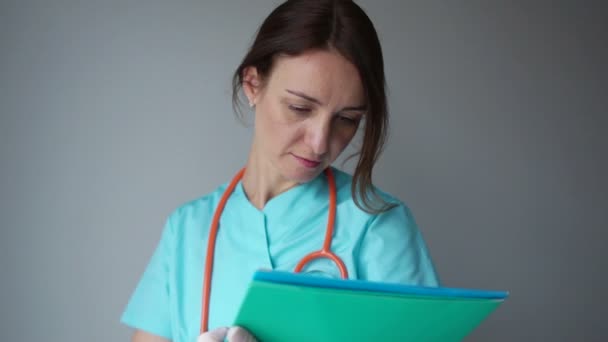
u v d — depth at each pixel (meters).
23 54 1.61
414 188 1.77
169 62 1.67
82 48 1.63
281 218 1.17
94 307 1.65
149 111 1.66
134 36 1.65
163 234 1.24
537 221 1.84
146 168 1.66
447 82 1.78
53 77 1.62
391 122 1.75
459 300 0.76
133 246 1.66
